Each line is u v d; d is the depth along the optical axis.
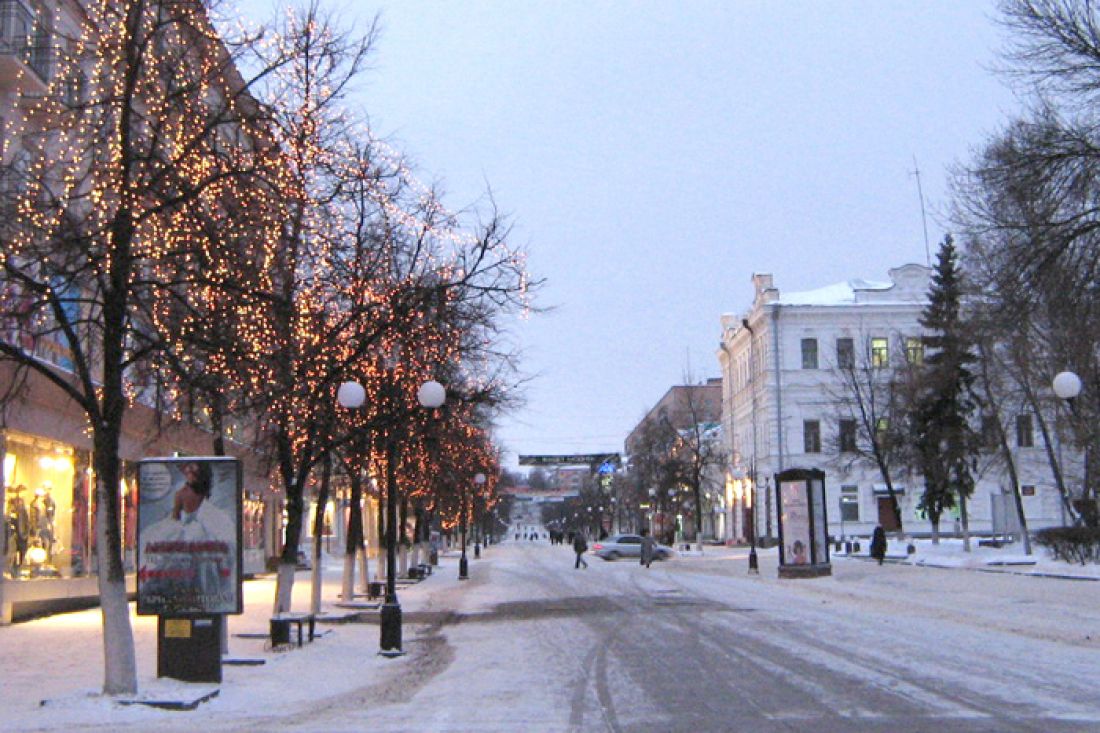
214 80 15.77
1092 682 13.41
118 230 13.38
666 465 76.38
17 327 14.20
